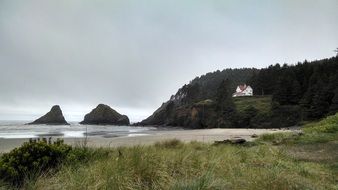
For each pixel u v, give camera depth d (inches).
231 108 3998.5
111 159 300.2
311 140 737.0
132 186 235.0
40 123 5378.9
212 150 454.0
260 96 4766.2
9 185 256.1
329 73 4185.5
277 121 3535.9
